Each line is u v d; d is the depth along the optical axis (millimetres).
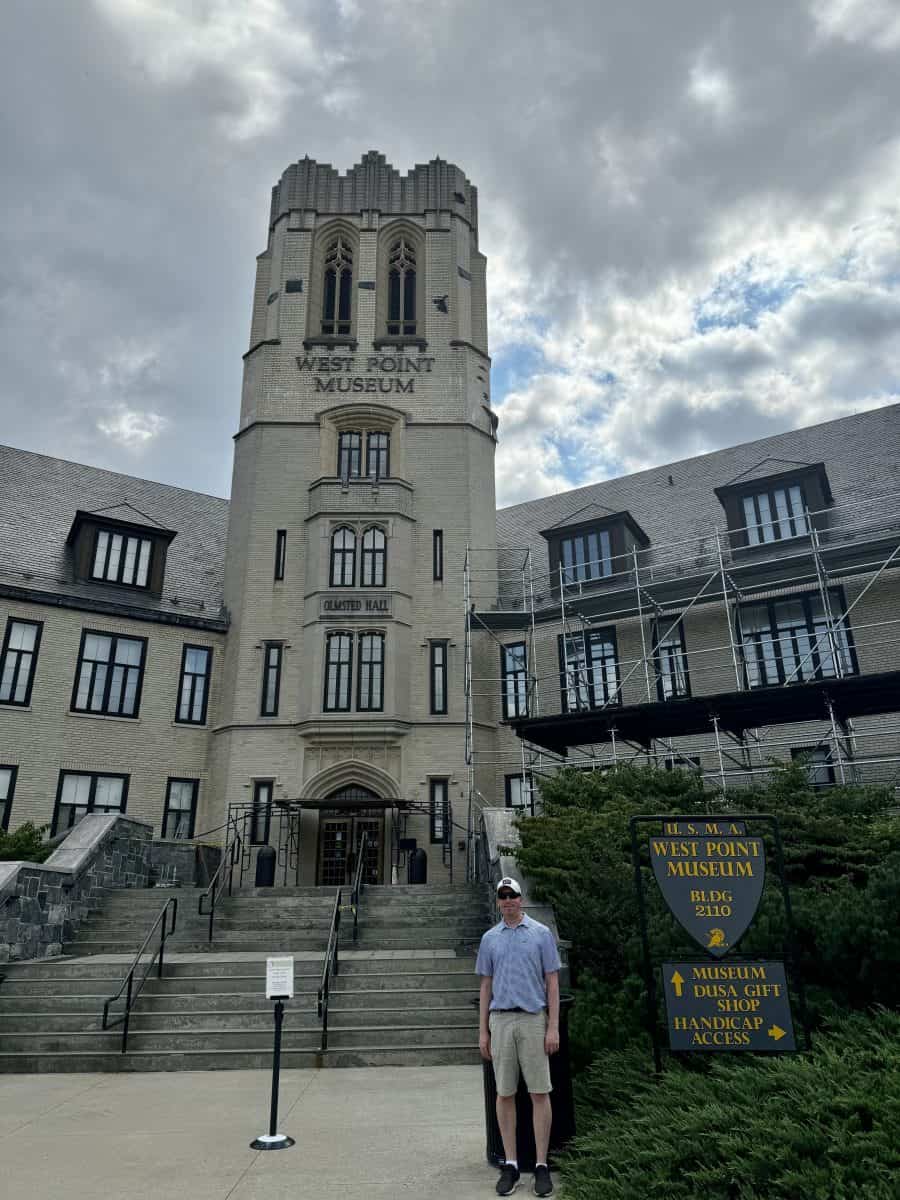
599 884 11703
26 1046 11141
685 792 16078
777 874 11781
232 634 26969
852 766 18594
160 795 25031
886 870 9023
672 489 30281
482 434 29703
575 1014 9180
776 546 24422
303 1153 6875
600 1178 5680
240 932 15938
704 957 7551
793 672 22984
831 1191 4902
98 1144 7234
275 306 30719
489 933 6602
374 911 16672
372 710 25516
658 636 25281
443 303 30828
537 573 28812
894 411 27938
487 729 26328
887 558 21969
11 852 18078
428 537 27938
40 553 26172
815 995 8414
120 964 13586
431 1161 6602
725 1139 5473
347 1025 11656
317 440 28797
